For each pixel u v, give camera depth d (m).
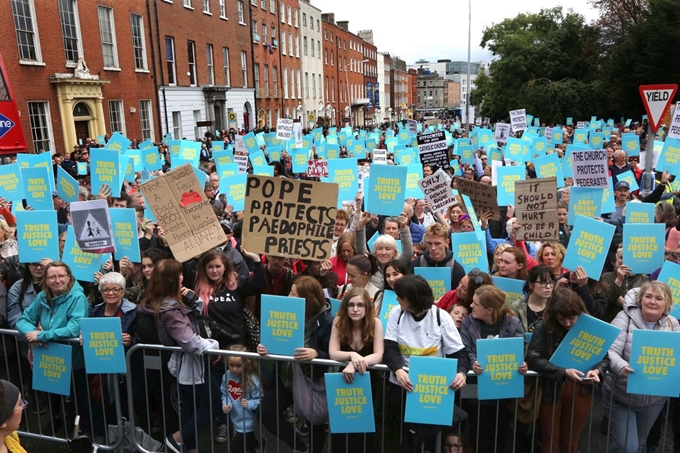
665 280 4.57
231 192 8.27
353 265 4.62
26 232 4.97
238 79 37.06
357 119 73.38
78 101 21.31
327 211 4.56
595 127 24.78
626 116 40.69
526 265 4.93
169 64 28.64
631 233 5.02
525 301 4.47
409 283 3.74
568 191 7.92
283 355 3.90
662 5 36.25
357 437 4.01
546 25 54.88
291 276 5.09
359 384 3.69
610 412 3.74
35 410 5.03
